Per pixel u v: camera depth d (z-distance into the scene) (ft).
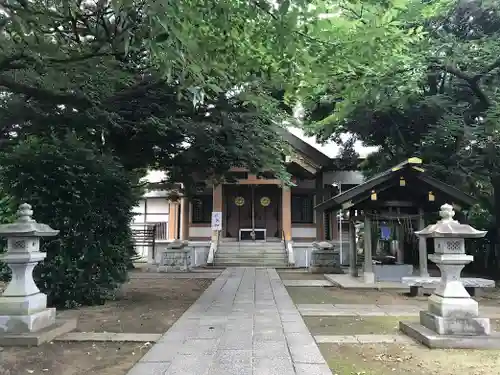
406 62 34.06
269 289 40.86
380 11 19.70
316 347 20.11
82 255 30.81
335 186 76.18
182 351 19.33
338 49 20.01
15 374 16.62
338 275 51.52
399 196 43.27
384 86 34.58
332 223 78.18
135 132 35.91
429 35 42.27
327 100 50.83
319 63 20.53
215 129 35.09
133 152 39.22
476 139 42.32
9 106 31.68
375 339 21.83
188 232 80.59
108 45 25.11
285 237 73.31
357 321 26.61
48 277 29.53
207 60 17.38
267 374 16.33
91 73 27.07
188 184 47.32
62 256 29.84
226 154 36.76
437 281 34.94
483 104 45.57
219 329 23.71
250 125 37.01
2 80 26.43
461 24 47.32
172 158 39.88
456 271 22.18
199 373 16.39
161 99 34.27
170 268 59.67
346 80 23.71
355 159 71.67
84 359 18.56
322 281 47.42
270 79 22.84
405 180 40.68
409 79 36.83
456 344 20.11
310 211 81.41
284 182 41.73
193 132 34.68
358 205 43.70
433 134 44.37
